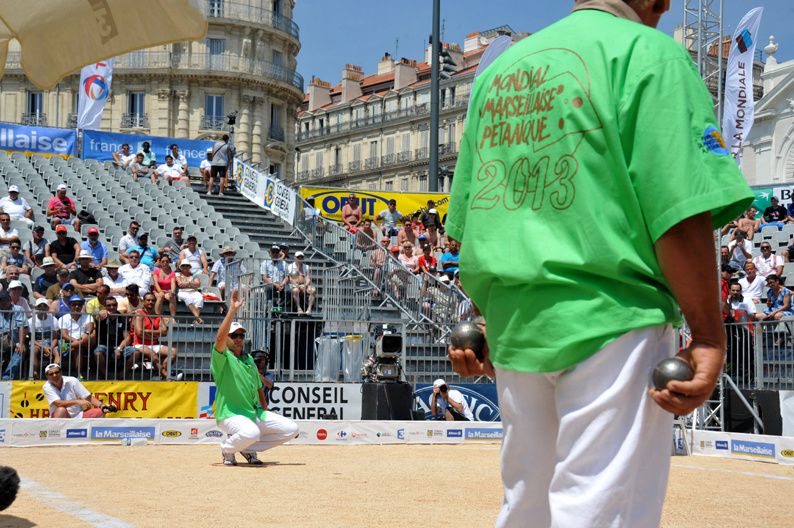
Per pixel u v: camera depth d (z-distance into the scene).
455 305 19.38
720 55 20.72
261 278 18.92
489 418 16.69
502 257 2.35
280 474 9.77
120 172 27.98
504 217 2.38
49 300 16.25
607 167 2.22
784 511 7.79
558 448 2.24
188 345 15.60
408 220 26.62
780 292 18.17
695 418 14.84
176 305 18.14
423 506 7.46
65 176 26.69
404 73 89.00
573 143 2.26
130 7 4.00
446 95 82.56
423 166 84.44
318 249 24.52
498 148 2.45
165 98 63.09
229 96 64.50
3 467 6.00
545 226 2.30
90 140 28.92
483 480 9.52
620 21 2.34
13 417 14.08
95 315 14.89
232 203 28.23
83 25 4.08
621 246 2.20
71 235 21.30
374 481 9.24
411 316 20.38
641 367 2.19
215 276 20.36
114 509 6.84
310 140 95.56
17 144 28.25
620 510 2.15
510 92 2.44
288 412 15.43
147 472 9.74
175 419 14.16
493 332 2.41
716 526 6.91
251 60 64.94
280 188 27.33
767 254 20.73
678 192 2.13
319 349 16.28
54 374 13.91
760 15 19.39
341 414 15.66
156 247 22.67
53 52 4.19
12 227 20.66
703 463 12.53
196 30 4.04
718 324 2.17
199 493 7.98
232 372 10.66
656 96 2.19
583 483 2.17
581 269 2.22
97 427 13.77
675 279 2.18
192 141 29.98
